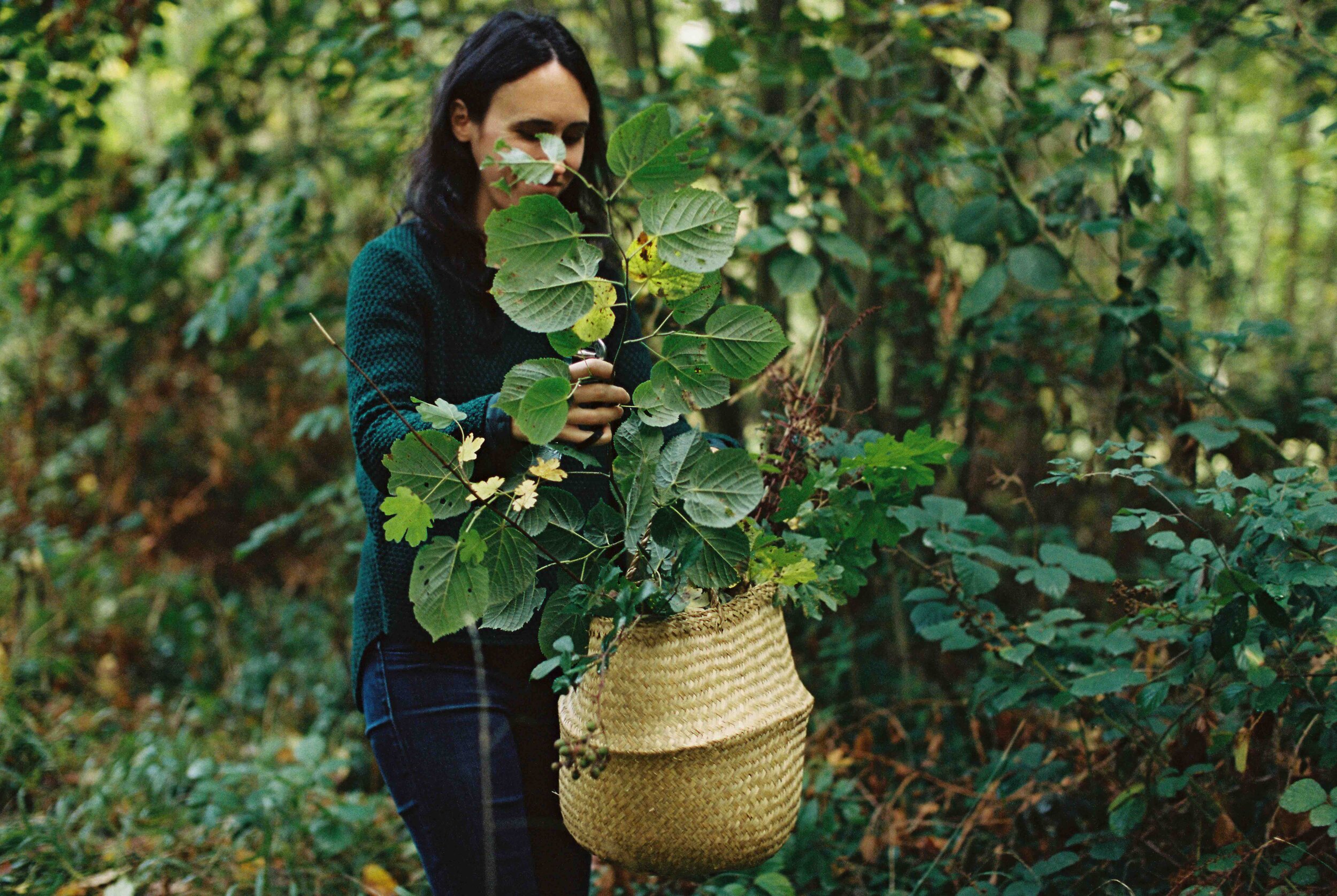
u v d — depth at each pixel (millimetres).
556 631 1376
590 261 1301
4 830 2551
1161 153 5121
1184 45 2850
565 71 1548
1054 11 3023
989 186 2537
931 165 2805
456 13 3531
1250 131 5828
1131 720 1980
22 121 3338
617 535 1406
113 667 3783
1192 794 1888
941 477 3297
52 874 2408
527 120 1535
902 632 2877
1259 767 1943
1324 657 1938
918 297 3068
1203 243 2443
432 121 1612
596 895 2217
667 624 1339
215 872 2441
